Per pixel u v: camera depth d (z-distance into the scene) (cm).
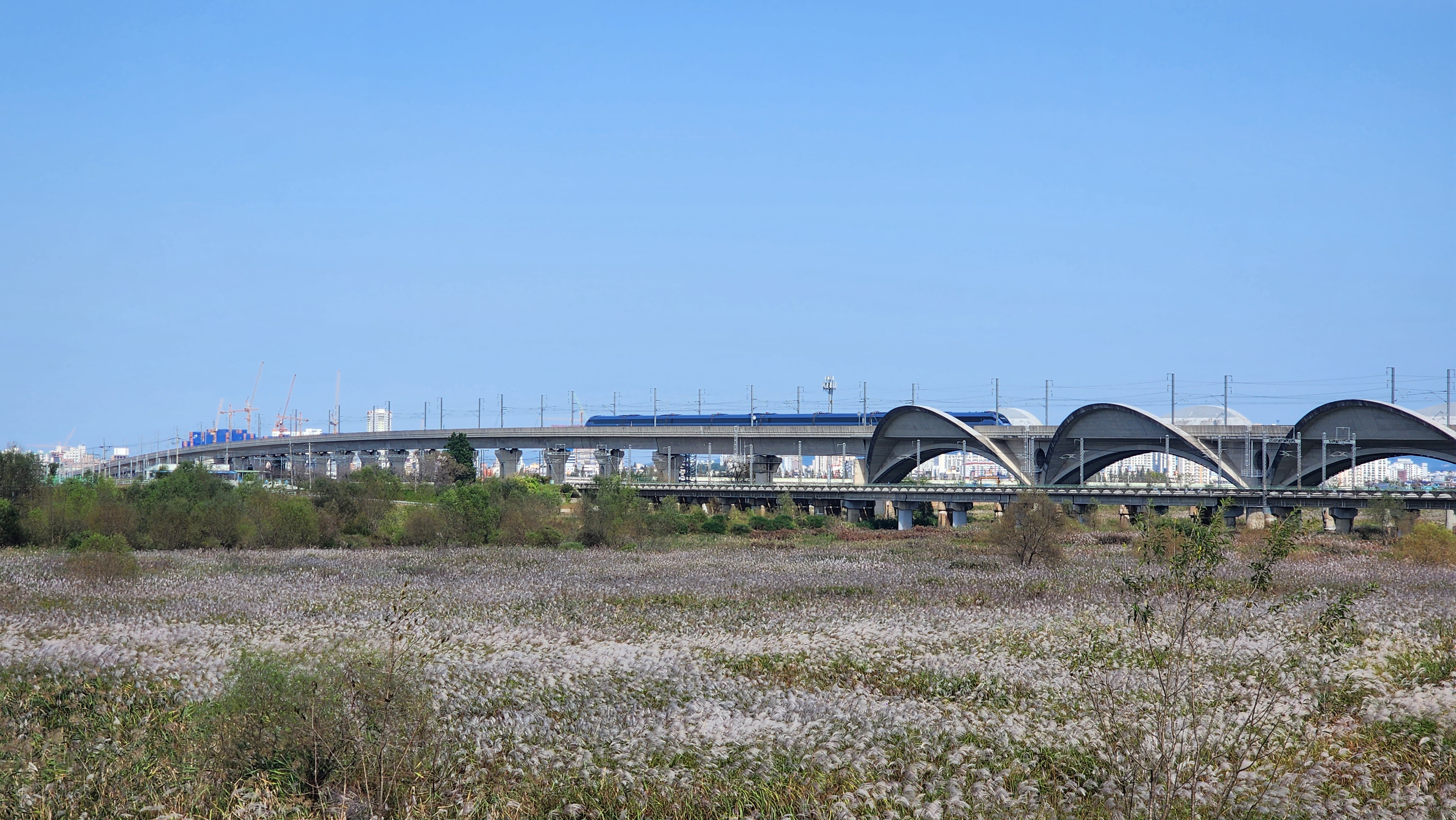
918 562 8162
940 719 2984
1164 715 2228
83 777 2452
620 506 10131
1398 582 6444
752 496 13988
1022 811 2261
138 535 9100
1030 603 5628
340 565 7762
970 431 14588
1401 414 11238
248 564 7781
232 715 2556
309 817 2258
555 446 18250
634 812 2309
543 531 9919
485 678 3497
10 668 3675
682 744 2688
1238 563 7331
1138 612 2381
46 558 7769
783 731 2770
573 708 3175
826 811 2278
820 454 16425
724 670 3784
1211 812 2209
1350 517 10319
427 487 14500
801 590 6391
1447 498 10119
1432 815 2228
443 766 2483
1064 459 14362
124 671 3641
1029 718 3011
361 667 2633
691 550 9438
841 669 3894
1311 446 12538
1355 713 3064
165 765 2525
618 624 5009
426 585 6569
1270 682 3173
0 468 9906
